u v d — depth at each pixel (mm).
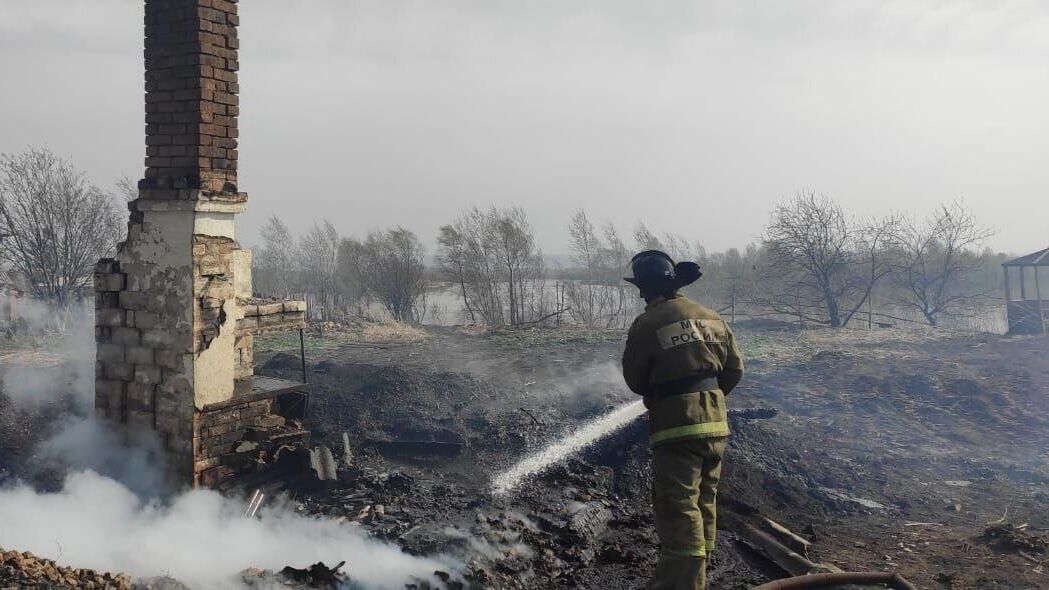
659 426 3787
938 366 11977
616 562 5293
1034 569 5047
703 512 3836
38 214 19438
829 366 12242
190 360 5926
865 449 8305
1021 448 8344
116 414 6348
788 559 5328
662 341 3820
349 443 8328
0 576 3484
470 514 6211
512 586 4785
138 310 6172
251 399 6473
